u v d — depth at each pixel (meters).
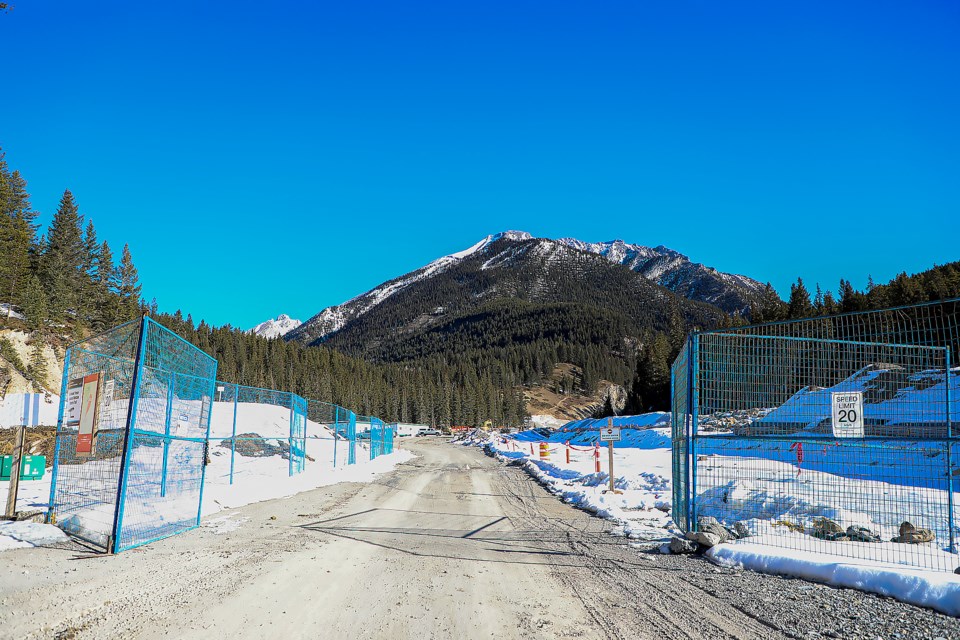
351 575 6.51
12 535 7.86
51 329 53.78
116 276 87.31
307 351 140.88
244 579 6.21
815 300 73.50
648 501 12.50
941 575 5.68
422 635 4.60
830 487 11.04
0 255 61.19
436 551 7.97
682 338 78.00
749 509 10.27
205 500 12.36
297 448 23.34
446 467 28.12
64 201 81.38
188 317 119.75
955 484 10.63
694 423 8.46
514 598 5.68
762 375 10.54
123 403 9.59
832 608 5.34
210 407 10.82
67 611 4.99
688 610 5.31
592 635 4.65
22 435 9.18
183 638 4.43
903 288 54.03
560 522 10.92
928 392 10.57
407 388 139.75
